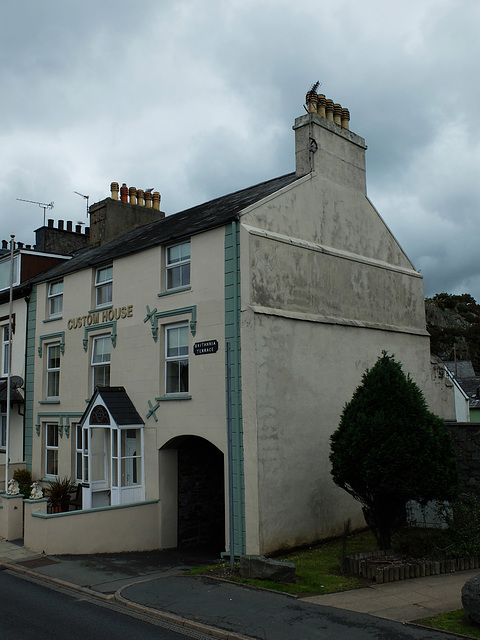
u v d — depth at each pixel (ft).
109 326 59.57
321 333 51.98
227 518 46.21
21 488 61.62
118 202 78.84
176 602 32.17
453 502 41.27
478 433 46.65
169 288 54.60
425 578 35.58
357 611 29.50
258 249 47.57
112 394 55.67
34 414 69.41
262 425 45.11
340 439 40.86
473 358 262.06
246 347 45.91
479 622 26.32
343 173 59.16
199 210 65.92
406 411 38.86
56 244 93.15
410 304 65.21
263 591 33.60
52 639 26.94
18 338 73.87
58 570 41.16
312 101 56.90
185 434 50.37
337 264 55.62
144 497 53.88
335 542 48.49
